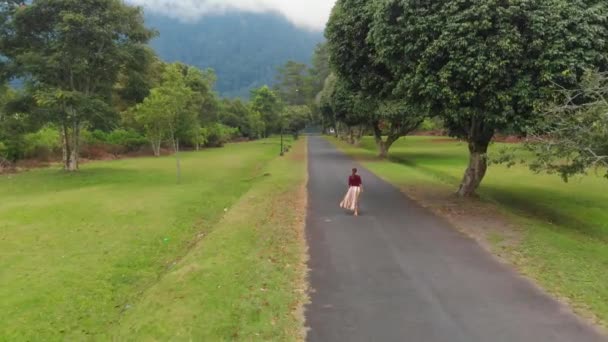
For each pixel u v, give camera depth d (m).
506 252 9.98
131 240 11.86
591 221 15.40
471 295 7.55
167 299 7.67
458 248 10.34
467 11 11.94
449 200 16.58
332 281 8.26
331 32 17.97
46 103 23.81
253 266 9.11
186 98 29.53
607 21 11.85
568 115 10.88
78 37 24.75
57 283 8.71
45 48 25.17
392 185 20.66
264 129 88.75
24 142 34.12
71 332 7.01
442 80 12.40
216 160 38.03
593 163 9.95
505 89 12.35
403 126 36.34
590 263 9.24
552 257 9.54
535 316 6.73
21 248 11.02
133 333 6.65
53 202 17.03
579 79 11.60
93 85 27.94
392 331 6.29
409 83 13.74
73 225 13.40
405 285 8.02
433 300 7.35
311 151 47.25
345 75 18.61
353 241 10.99
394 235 11.55
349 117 39.44
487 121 13.19
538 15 11.73
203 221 14.70
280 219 13.53
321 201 16.55
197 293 7.78
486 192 20.34
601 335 6.16
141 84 30.06
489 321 6.58
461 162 34.53
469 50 12.01
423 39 12.78
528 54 12.09
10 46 26.08
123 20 26.34
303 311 6.99
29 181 23.67
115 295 8.53
